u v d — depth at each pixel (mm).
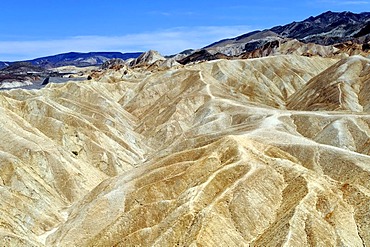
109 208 53750
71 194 68000
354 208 43969
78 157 81000
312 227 40000
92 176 76000
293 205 43406
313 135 73000
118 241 47438
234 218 43594
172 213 45406
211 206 43812
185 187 51625
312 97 112500
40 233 56062
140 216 48781
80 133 84562
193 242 39125
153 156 73625
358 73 114562
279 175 49781
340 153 53562
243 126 75250
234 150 54500
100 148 83250
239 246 41031
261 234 42406
